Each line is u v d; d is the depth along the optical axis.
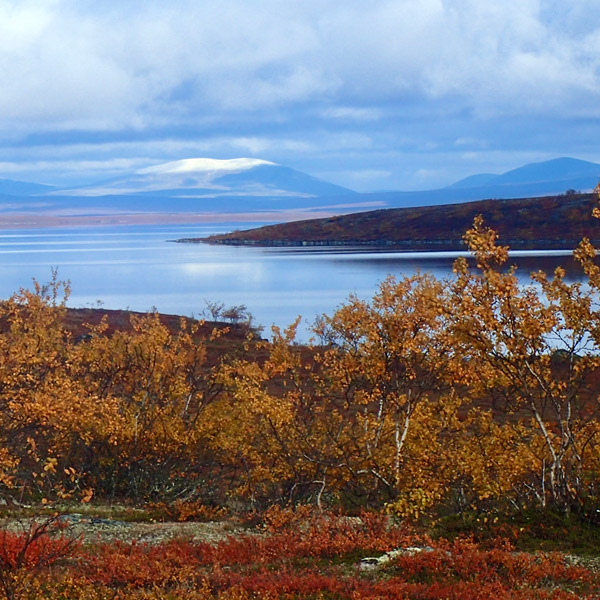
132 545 15.52
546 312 17.45
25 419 21.02
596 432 18.03
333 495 23.84
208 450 26.22
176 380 26.44
